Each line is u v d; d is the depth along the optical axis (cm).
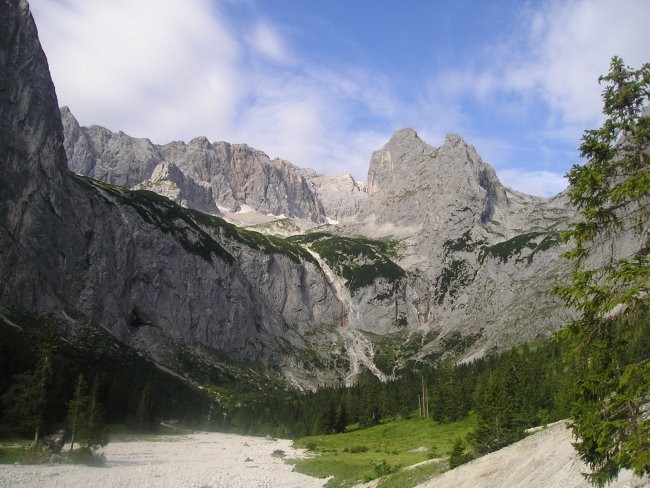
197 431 14662
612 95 2256
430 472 4738
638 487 2148
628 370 1928
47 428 8031
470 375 13300
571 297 2181
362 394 15788
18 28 19375
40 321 16138
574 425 2238
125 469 6988
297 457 9338
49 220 19050
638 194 2062
